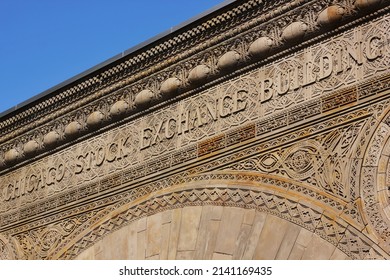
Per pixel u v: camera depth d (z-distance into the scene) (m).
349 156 13.39
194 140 15.72
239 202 14.52
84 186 17.47
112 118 17.38
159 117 16.56
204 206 15.00
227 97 15.49
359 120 13.47
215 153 15.24
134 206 16.20
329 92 13.99
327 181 13.53
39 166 18.84
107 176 17.06
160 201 15.77
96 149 17.62
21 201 18.84
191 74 16.00
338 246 13.04
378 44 13.66
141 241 15.77
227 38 15.69
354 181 13.21
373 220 12.80
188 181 15.47
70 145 18.28
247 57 15.30
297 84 14.48
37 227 18.12
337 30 14.23
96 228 16.77
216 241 14.55
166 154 16.08
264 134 14.63
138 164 16.53
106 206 16.80
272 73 14.95
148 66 16.94
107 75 17.56
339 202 13.27
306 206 13.59
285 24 14.91
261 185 14.33
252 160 14.66
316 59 14.38
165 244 15.31
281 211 13.89
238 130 15.05
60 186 18.05
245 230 14.23
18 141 19.34
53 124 18.61
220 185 14.88
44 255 17.62
